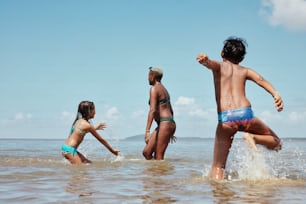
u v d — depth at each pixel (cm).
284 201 410
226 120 584
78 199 419
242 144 634
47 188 494
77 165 818
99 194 450
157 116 1043
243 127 586
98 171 703
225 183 536
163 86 1062
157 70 1058
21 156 1102
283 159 953
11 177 605
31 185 519
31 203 397
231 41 627
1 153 1276
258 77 606
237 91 595
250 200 415
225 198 426
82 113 920
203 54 581
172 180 572
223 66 608
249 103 595
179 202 404
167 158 1074
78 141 891
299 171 693
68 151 871
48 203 397
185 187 502
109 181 562
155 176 628
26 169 723
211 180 566
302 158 984
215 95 606
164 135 1015
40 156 1104
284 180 566
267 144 615
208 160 995
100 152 1388
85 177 609
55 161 909
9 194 448
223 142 595
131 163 884
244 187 502
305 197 433
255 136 609
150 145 1024
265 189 487
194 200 415
